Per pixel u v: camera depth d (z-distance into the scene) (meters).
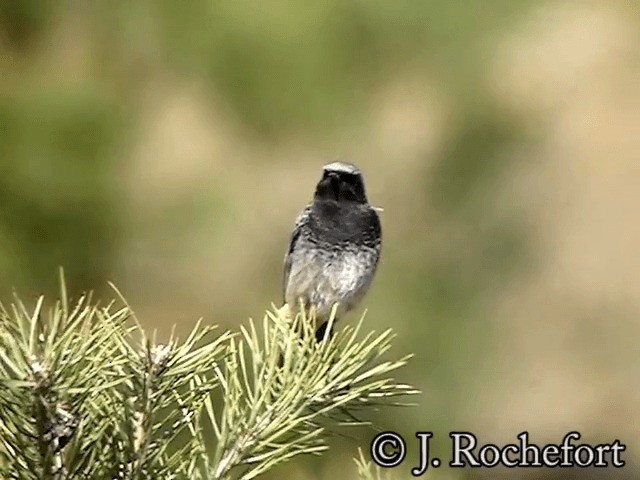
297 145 11.48
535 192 12.88
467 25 11.75
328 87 10.95
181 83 10.85
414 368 11.02
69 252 8.45
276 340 4.86
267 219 11.20
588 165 13.80
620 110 14.34
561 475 13.22
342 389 4.78
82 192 8.50
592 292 13.72
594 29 14.60
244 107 10.91
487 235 11.98
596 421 13.41
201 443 4.63
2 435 4.29
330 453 9.18
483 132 12.15
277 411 4.66
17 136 8.46
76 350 4.21
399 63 11.61
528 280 12.97
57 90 8.73
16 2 9.47
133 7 10.24
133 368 4.54
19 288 8.20
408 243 11.78
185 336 9.94
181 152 10.95
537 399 12.96
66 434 4.18
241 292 10.84
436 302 11.41
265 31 10.58
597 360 13.64
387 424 10.42
